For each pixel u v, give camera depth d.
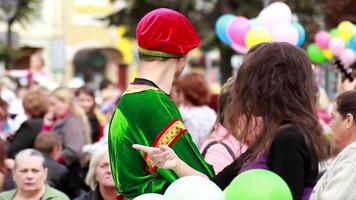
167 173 3.90
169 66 4.13
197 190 3.35
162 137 3.94
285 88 3.71
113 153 4.12
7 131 10.37
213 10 23.47
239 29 7.84
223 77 23.55
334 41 8.62
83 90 10.43
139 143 3.99
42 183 6.35
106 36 37.34
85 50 36.75
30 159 6.30
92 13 36.75
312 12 21.08
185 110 7.71
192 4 23.47
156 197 3.59
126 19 24.77
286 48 3.80
